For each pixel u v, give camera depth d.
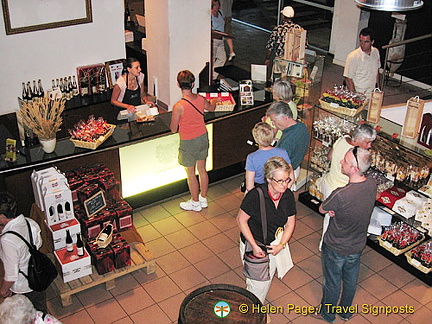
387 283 5.33
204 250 5.73
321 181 6.15
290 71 6.39
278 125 5.39
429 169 5.45
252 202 4.17
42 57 6.55
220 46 9.31
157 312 4.92
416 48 9.80
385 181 5.91
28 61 6.47
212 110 6.05
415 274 5.40
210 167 6.72
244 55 11.24
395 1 3.66
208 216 6.29
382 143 5.67
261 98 6.55
